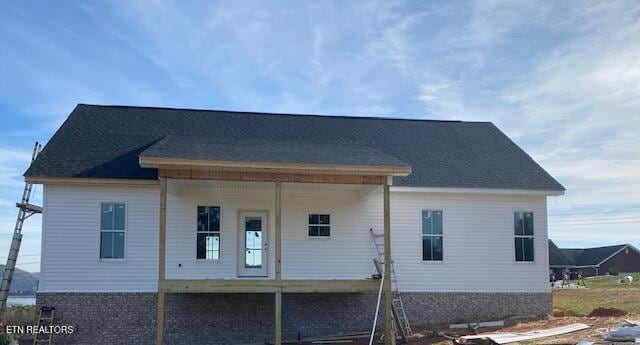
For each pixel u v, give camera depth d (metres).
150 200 19.81
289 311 20.38
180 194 19.95
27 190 20.72
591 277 63.00
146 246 19.62
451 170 22.06
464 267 21.33
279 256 17.53
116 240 19.55
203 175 17.16
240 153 17.84
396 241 21.05
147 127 22.34
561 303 26.31
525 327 19.58
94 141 21.03
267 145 19.55
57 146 20.44
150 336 19.36
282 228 20.44
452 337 19.09
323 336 20.36
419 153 22.92
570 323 19.56
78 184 19.41
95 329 19.12
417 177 21.31
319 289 17.72
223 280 17.16
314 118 24.64
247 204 20.30
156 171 19.83
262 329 20.03
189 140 19.53
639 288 31.22
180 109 23.97
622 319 19.77
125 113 23.22
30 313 28.80
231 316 19.91
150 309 19.44
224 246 20.02
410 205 21.27
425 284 21.05
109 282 19.33
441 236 21.38
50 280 19.05
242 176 17.38
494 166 22.70
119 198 19.64
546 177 22.34
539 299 21.67
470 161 22.86
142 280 19.48
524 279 21.67
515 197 21.94
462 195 21.59
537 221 21.98
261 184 19.48
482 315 21.22
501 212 21.80
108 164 19.88
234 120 23.58
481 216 21.66
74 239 19.28
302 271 20.38
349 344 19.23
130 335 19.27
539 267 21.83
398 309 20.70
